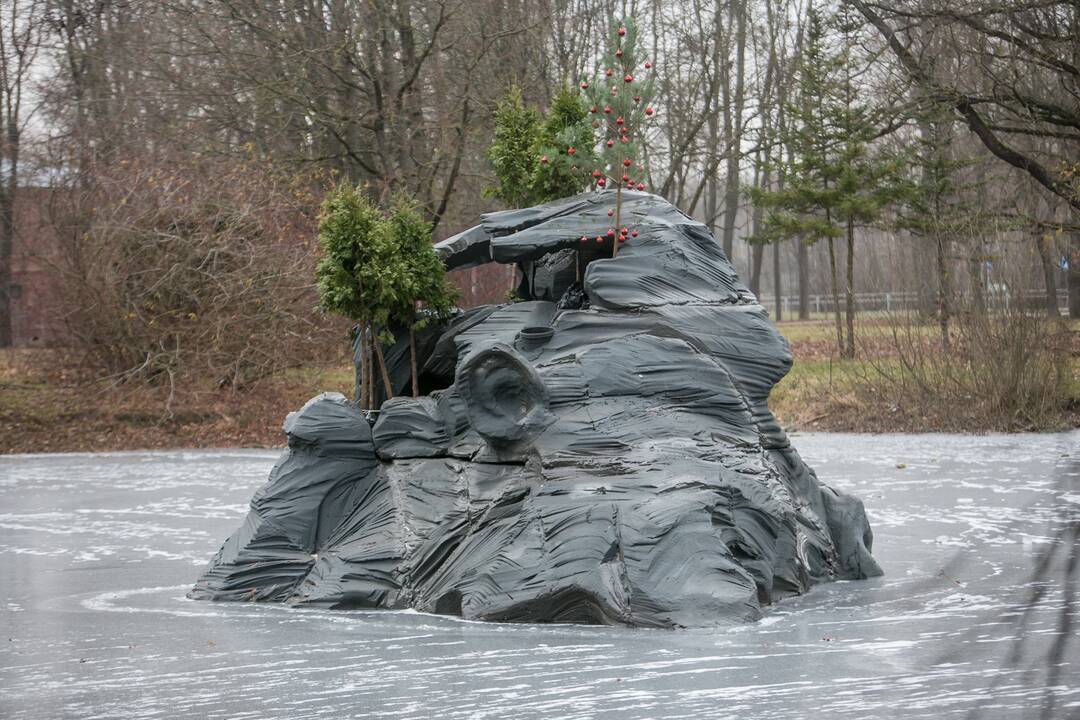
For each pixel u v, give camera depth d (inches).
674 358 386.0
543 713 249.0
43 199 1188.5
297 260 1110.4
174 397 1096.8
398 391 474.3
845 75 1528.1
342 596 369.4
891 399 1006.4
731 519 345.7
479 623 338.0
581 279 444.8
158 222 1103.0
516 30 1291.8
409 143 1311.5
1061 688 254.1
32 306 1193.4
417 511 383.6
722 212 1889.8
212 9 1261.1
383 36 1275.8
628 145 437.4
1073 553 399.2
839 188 1360.7
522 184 547.8
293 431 402.9
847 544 404.5
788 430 983.0
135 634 340.5
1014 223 1039.0
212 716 256.5
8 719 259.1
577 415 371.6
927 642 301.3
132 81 1414.9
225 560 397.7
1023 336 954.1
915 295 1012.5
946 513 545.6
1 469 842.8
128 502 660.7
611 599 325.1
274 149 1289.4
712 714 243.0
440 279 466.9
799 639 306.2
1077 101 1165.1
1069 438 889.5
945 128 1433.3
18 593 410.9
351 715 253.0
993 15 1155.3
